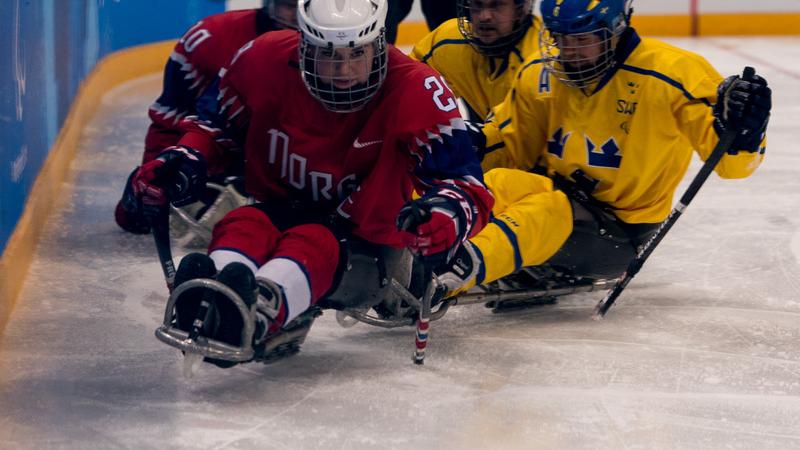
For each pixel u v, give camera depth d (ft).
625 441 15.31
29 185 24.88
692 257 25.18
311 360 18.24
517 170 20.88
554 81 21.04
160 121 25.53
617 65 20.33
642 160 20.57
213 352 15.06
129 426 15.39
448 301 19.53
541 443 15.17
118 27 50.29
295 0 23.03
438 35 26.27
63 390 16.67
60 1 32.73
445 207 15.90
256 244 16.33
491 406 16.43
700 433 15.67
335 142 16.58
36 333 19.29
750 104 18.71
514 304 21.40
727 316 21.16
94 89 43.34
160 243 17.35
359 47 15.42
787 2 72.33
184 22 56.70
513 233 19.54
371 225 17.11
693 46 67.56
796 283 23.35
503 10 23.80
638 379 17.74
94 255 24.39
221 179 23.79
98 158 34.83
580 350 19.07
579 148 20.97
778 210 29.53
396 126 16.19
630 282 23.39
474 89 25.88
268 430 15.35
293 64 16.58
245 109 17.16
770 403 16.87
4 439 14.88
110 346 18.72
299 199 17.43
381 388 17.02
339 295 17.25
